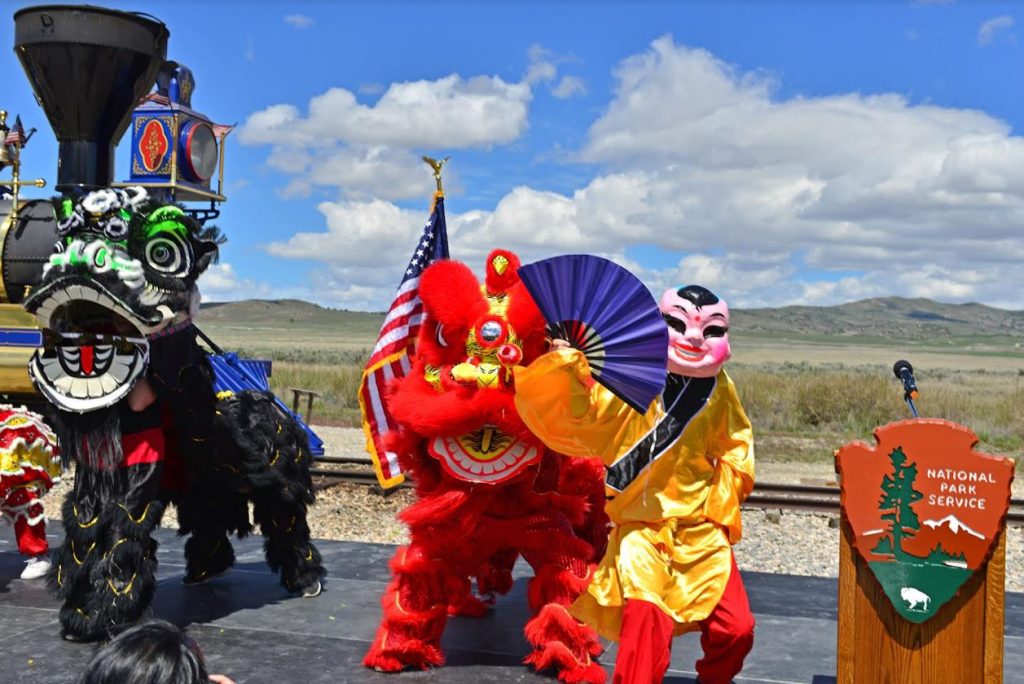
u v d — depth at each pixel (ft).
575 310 16.25
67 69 23.32
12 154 24.89
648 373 15.94
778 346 538.47
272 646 20.26
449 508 18.75
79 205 19.95
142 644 8.96
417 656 19.02
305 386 98.48
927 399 83.66
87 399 20.06
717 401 17.04
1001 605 15.21
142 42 23.88
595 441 16.90
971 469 15.19
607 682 18.66
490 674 18.93
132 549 20.25
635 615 16.05
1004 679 18.60
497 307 18.69
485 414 18.25
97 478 20.48
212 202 32.76
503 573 22.47
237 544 29.58
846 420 79.46
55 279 19.58
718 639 16.61
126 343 20.25
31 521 24.79
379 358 20.40
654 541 16.60
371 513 37.86
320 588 24.17
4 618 21.81
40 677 18.31
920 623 15.47
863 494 15.60
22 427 24.38
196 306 21.20
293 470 23.71
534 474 18.94
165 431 22.08
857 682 15.79
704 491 16.89
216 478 22.30
